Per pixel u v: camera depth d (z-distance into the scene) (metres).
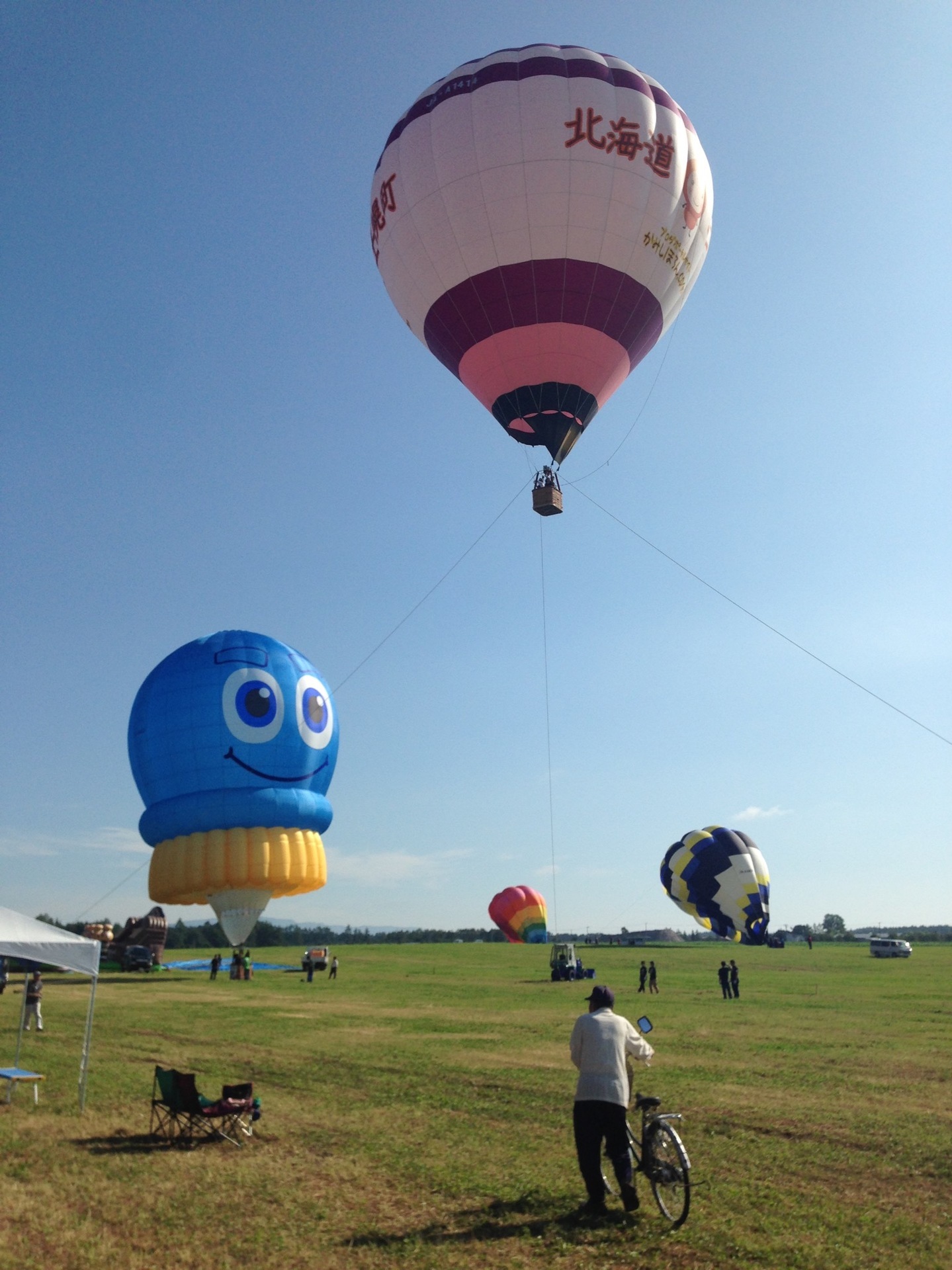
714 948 86.50
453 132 28.22
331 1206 8.85
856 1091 14.73
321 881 38.62
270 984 39.00
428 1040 20.41
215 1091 14.48
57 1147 10.98
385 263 31.20
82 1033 21.59
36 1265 7.36
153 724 37.91
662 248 29.02
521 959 63.06
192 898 40.19
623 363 30.42
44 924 13.20
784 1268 7.36
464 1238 7.99
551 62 28.48
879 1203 8.98
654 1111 9.15
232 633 39.59
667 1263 7.45
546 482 29.81
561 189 27.62
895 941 69.12
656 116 28.66
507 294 28.81
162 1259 7.51
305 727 38.50
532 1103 13.64
